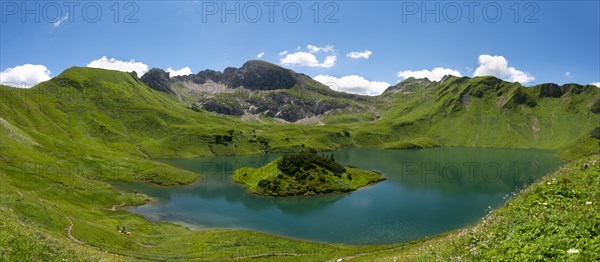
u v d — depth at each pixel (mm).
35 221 69562
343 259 66312
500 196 135500
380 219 109688
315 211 121688
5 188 80250
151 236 90438
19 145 152250
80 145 199125
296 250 77875
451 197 135750
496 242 17922
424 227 101062
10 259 24391
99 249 64250
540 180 27250
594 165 24391
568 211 18266
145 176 176500
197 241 85312
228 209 126438
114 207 122688
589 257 13133
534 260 14359
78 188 128125
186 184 170875
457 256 18531
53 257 28375
